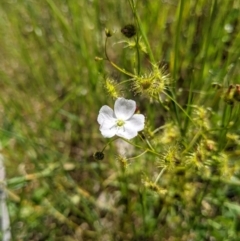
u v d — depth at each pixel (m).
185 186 0.12
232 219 0.12
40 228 0.13
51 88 0.16
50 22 0.16
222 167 0.11
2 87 0.16
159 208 0.13
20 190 0.14
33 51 0.17
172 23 0.15
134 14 0.09
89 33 0.15
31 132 0.14
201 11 0.14
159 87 0.09
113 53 0.16
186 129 0.11
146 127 0.10
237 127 0.11
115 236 0.13
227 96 0.09
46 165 0.14
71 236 0.13
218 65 0.13
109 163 0.14
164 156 0.10
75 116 0.15
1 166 0.14
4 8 0.17
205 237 0.12
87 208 0.13
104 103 0.14
